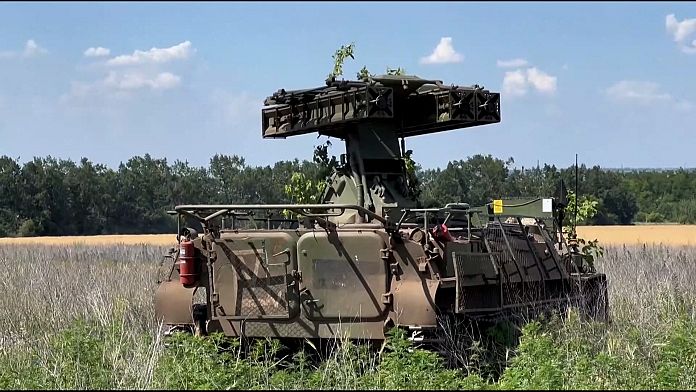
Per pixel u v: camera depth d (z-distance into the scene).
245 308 9.97
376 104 11.12
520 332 10.66
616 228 47.84
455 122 11.91
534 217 13.05
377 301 9.55
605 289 13.92
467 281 9.73
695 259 22.52
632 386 8.57
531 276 11.59
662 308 13.48
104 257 29.31
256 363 9.30
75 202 65.69
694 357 9.28
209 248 10.10
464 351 9.72
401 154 12.09
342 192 11.87
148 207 67.19
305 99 12.01
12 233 63.59
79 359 9.48
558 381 8.47
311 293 9.76
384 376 8.57
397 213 11.16
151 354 9.69
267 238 9.89
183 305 10.42
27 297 15.11
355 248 9.62
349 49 14.52
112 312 13.31
